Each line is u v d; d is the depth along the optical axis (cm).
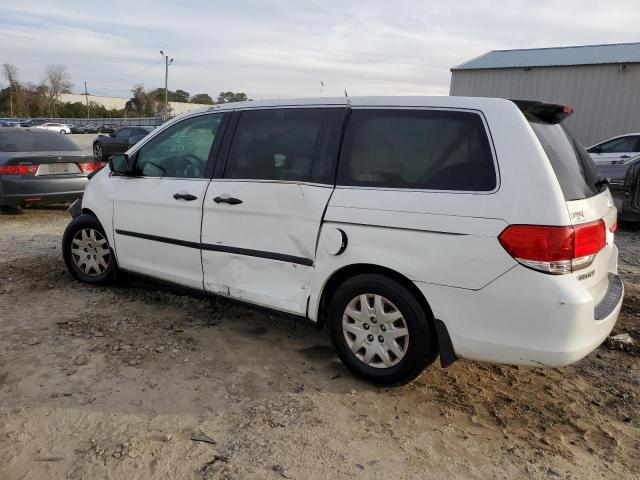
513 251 273
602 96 1666
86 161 869
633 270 629
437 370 361
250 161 380
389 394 328
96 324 417
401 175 315
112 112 9206
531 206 272
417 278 300
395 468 262
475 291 285
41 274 537
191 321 430
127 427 287
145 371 346
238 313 449
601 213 310
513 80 1797
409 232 302
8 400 308
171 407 307
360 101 344
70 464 256
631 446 286
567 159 310
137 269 453
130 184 449
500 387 343
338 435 286
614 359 387
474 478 257
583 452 279
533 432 296
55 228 784
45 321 419
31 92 8325
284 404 314
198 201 396
